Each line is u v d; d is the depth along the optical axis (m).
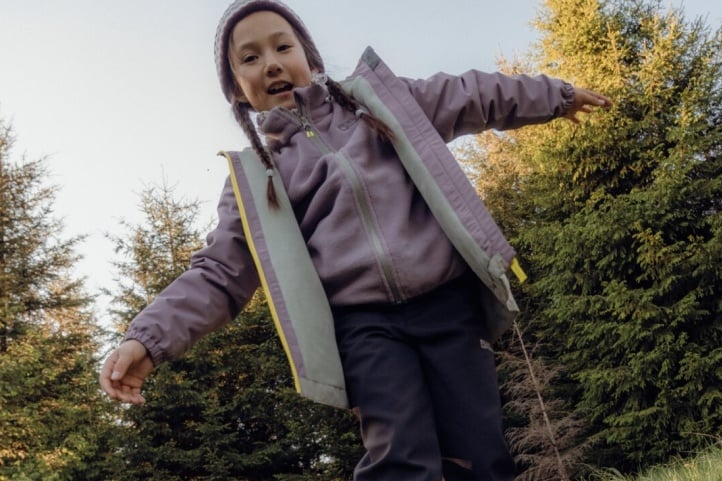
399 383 1.51
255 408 13.50
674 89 11.99
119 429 12.69
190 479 12.88
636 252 11.44
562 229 12.05
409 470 1.44
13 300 13.46
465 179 1.65
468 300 1.65
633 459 10.78
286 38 1.93
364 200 1.66
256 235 1.72
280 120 1.83
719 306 10.71
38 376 12.20
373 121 1.71
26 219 13.94
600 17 12.56
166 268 14.82
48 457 11.66
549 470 11.28
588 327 11.41
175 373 12.95
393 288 1.59
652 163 11.87
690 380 10.54
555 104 1.90
